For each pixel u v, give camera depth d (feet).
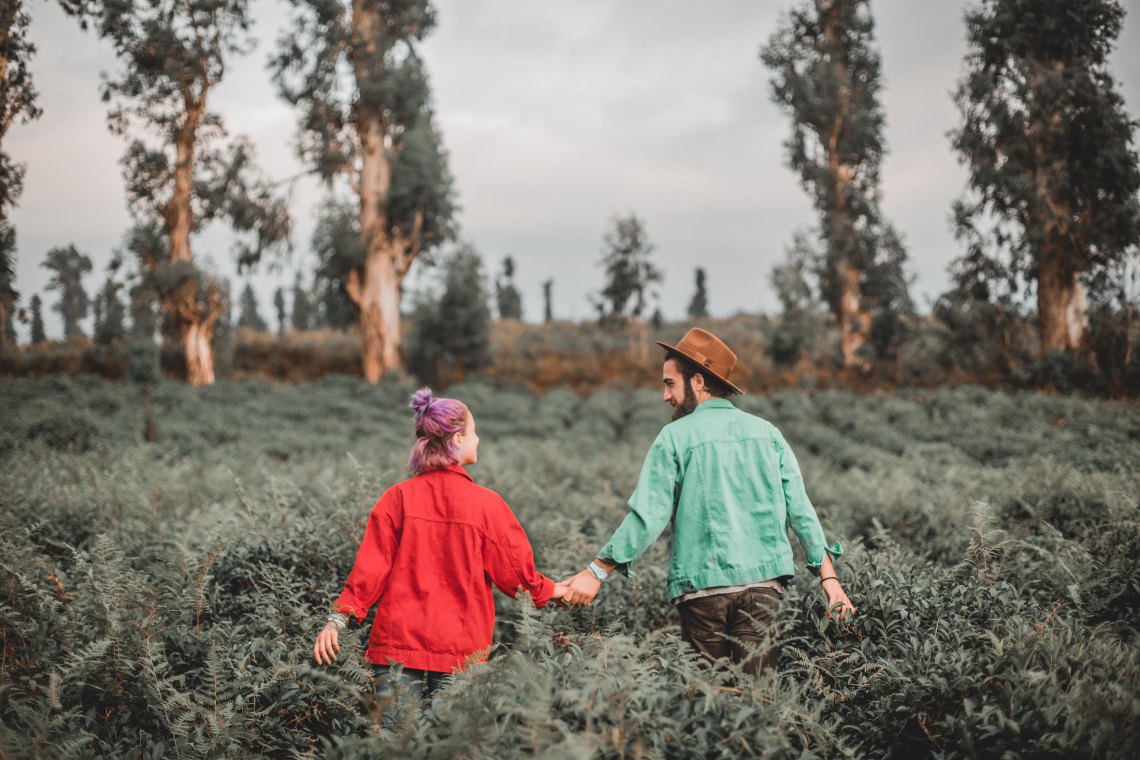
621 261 156.97
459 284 129.59
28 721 7.85
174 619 10.66
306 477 26.73
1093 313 82.17
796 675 9.71
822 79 109.91
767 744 6.66
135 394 85.66
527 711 6.37
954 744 7.59
